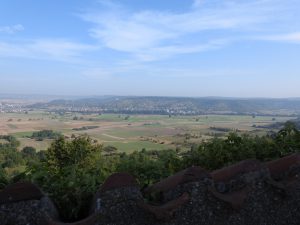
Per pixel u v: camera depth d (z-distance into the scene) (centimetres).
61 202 512
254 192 566
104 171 661
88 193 520
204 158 799
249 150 784
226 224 535
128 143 10594
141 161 778
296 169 611
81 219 505
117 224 480
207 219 524
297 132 834
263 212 564
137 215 492
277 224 573
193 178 528
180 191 526
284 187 580
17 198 449
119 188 489
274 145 795
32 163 648
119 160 853
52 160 1577
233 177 573
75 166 633
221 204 536
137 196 498
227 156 789
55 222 453
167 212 501
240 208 545
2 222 441
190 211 516
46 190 520
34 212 454
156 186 567
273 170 613
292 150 791
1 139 10494
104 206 479
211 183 538
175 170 789
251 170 574
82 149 1933
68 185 518
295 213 588
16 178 551
